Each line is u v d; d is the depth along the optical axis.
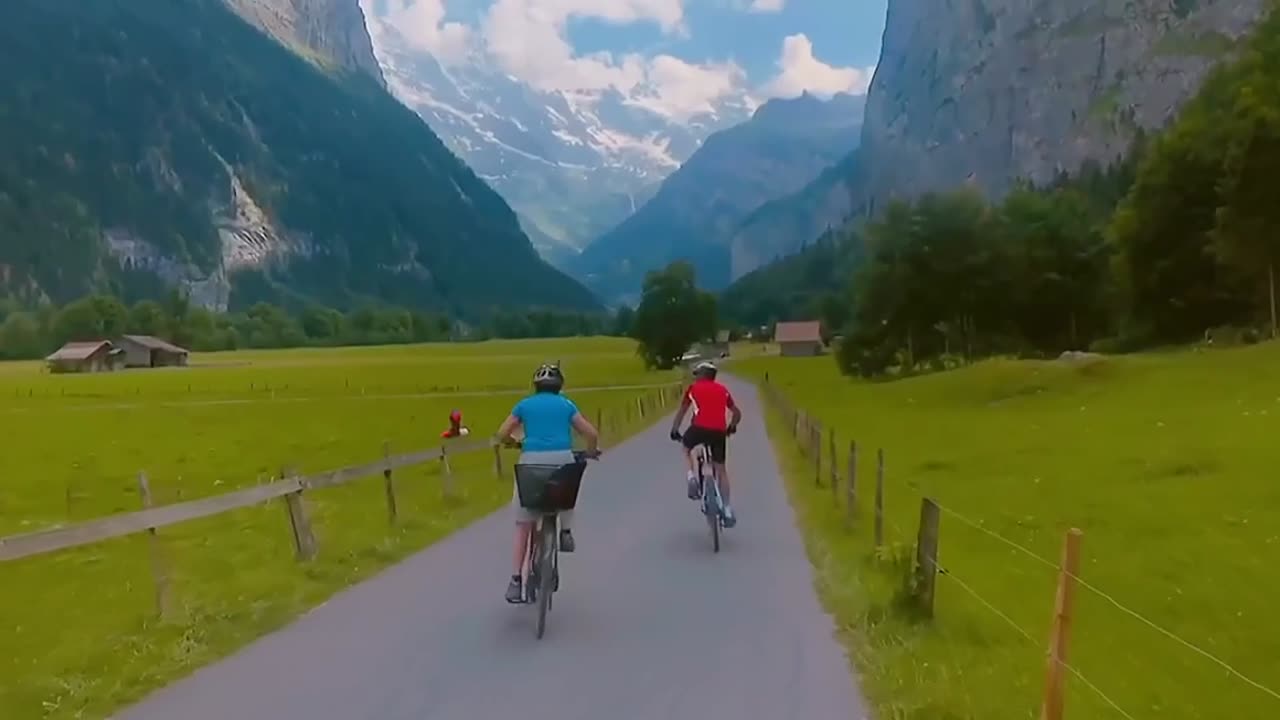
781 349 171.00
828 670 8.41
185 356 168.38
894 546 12.02
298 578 12.45
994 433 34.25
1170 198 78.00
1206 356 49.78
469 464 30.88
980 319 87.06
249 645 9.40
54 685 8.20
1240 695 8.58
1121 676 8.93
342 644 9.34
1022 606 11.45
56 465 37.16
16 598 13.65
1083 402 43.53
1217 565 14.12
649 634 9.55
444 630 9.77
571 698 7.71
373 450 40.72
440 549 14.42
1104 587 12.84
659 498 19.45
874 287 86.00
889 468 26.48
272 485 13.12
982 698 7.81
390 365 142.50
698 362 14.62
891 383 69.62
